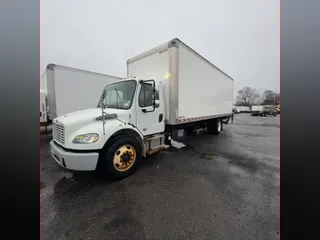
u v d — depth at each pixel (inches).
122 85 140.6
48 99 247.9
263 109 1042.1
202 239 62.0
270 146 211.8
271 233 64.4
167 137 172.1
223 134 313.0
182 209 79.8
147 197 90.4
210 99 235.6
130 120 126.4
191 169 131.4
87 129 102.5
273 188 99.7
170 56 147.6
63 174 121.5
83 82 265.7
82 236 63.7
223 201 86.4
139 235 64.2
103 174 120.7
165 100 157.4
